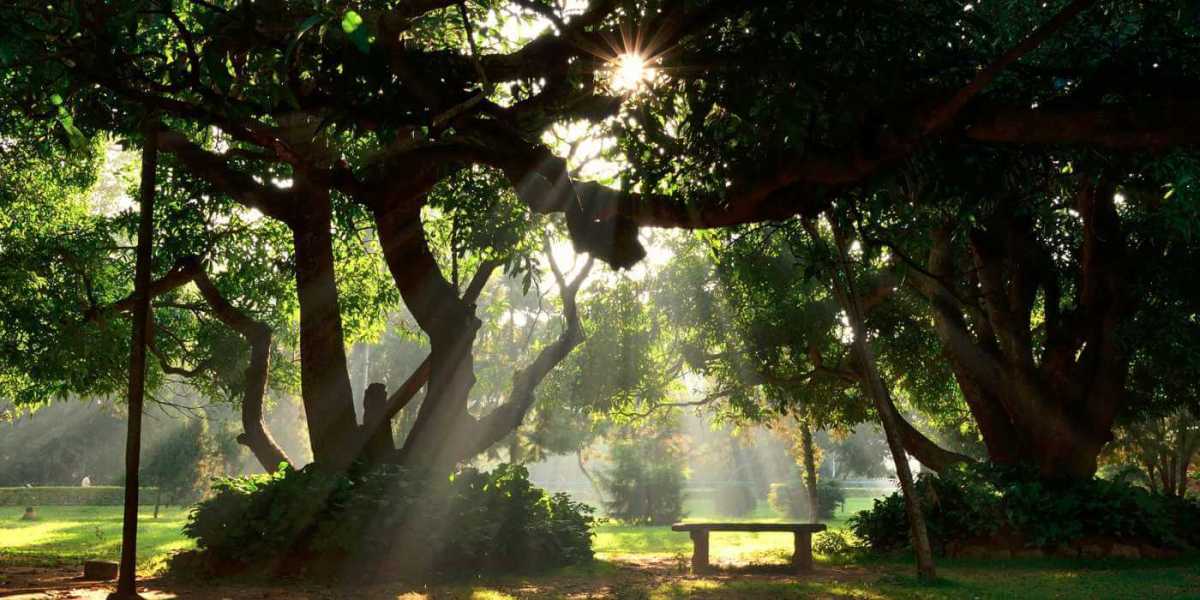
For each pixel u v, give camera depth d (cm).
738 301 2077
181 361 2102
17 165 1866
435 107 789
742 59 727
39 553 1688
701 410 2545
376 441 1402
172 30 1013
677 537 2461
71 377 1836
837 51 732
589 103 878
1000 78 765
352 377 4706
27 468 5484
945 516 1600
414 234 1469
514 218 1441
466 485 1295
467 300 1575
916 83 741
